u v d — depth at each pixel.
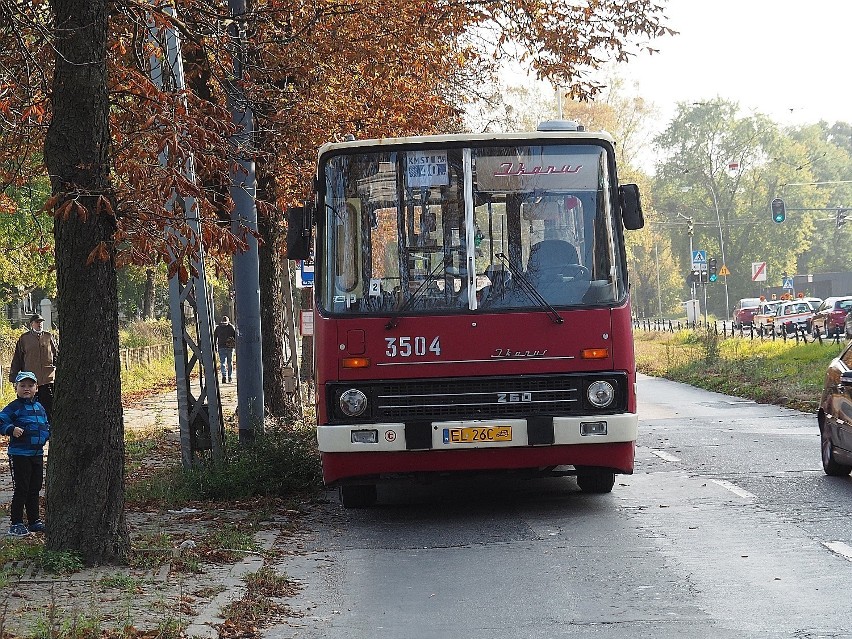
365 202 11.61
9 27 10.70
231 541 10.27
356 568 9.41
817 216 138.62
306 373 28.70
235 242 9.68
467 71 21.61
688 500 12.27
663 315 128.50
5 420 11.20
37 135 11.49
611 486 12.99
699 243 123.56
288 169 18.30
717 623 7.14
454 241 11.50
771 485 13.09
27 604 7.77
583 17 18.19
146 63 12.57
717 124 119.19
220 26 14.76
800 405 24.12
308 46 16.88
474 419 11.21
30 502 11.28
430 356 11.29
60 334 9.20
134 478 15.42
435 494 13.70
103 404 9.18
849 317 48.94
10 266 37.81
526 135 11.66
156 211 9.40
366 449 11.16
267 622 7.59
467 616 7.59
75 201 8.69
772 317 67.31
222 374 39.53
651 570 8.80
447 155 11.65
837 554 9.12
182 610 7.65
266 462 14.05
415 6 17.56
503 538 10.51
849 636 6.72
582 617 7.43
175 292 14.78
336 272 11.52
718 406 25.86
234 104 15.33
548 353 11.30
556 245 11.54
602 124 70.75
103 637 6.84
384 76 17.83
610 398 11.31
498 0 17.84
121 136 10.29
